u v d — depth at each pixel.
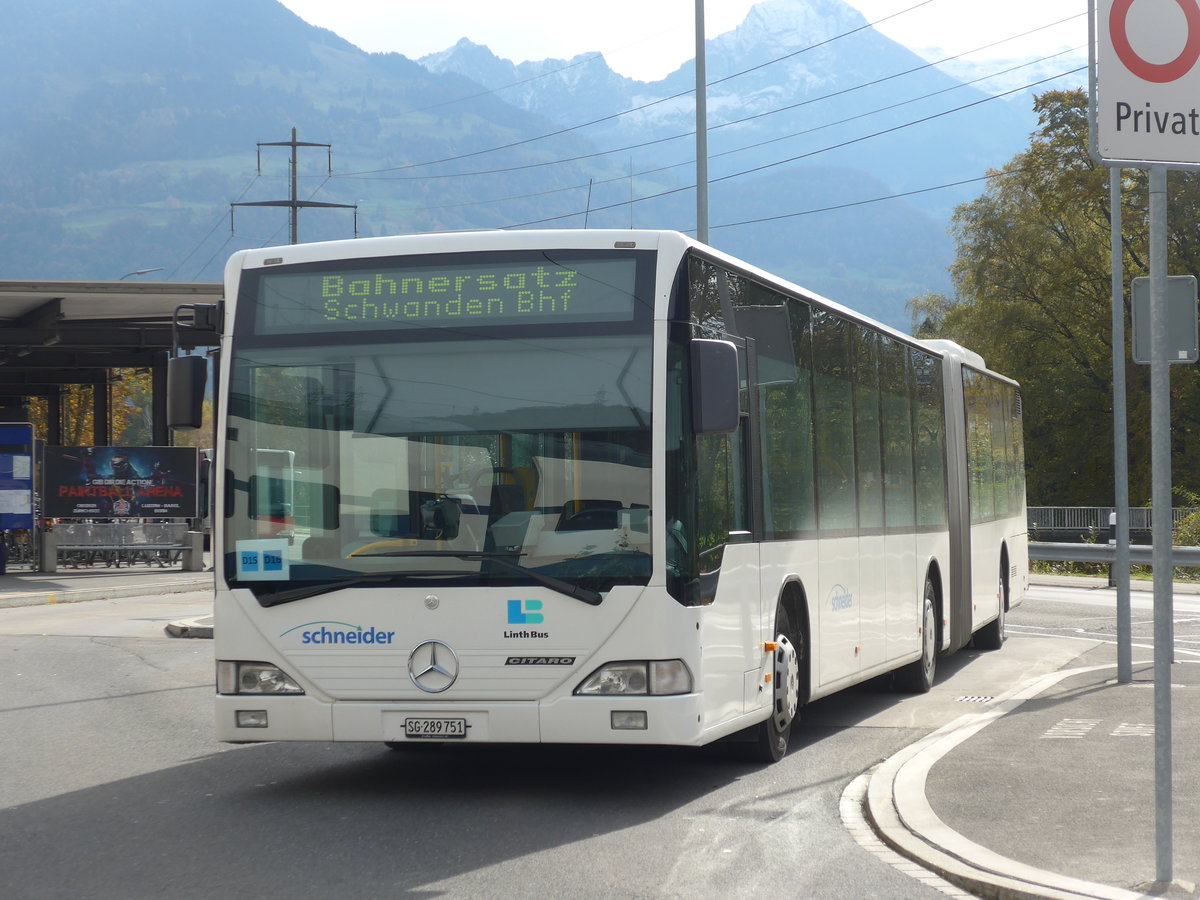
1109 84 6.10
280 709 8.33
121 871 6.74
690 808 8.30
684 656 8.08
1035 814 7.56
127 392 75.31
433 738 8.16
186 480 36.91
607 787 8.98
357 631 8.27
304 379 8.55
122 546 36.56
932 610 14.38
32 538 36.72
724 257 9.12
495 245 8.48
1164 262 6.16
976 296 62.91
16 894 6.32
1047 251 60.53
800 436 10.41
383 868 6.79
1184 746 9.56
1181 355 10.08
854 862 6.94
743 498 9.15
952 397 15.88
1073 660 16.36
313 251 8.69
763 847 7.28
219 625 8.47
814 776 9.37
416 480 8.32
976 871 6.46
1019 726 10.55
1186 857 6.60
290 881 6.53
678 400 8.23
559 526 8.16
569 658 8.07
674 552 8.09
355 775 9.45
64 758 10.14
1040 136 56.22
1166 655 6.16
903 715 12.27
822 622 10.74
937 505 14.79
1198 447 56.69
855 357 12.00
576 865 6.86
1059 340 61.38
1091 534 49.56
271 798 8.62
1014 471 20.09
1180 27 6.16
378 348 8.49
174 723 11.88
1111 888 6.07
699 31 23.36
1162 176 6.15
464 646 8.16
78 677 15.21
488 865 6.86
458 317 8.44
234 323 8.70
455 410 8.34
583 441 8.20
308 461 8.45
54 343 39.50
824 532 10.84
